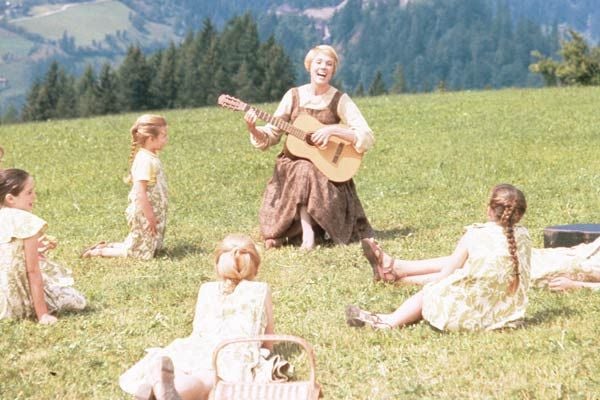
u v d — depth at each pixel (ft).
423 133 110.83
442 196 75.46
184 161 98.17
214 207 75.05
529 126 112.06
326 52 60.08
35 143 116.37
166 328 42.32
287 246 59.88
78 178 92.17
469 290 39.55
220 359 33.47
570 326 39.37
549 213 66.28
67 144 114.73
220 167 93.71
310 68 60.59
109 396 34.27
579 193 73.31
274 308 44.83
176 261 57.00
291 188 59.52
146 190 57.82
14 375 36.86
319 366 36.45
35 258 43.32
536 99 138.72
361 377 34.96
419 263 47.96
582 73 330.34
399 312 40.63
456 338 38.78
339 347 38.55
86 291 49.78
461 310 39.45
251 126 59.72
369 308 44.19
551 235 50.65
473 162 90.48
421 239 60.44
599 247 47.34
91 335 41.65
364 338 39.34
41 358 38.27
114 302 47.50
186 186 84.53
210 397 29.99
